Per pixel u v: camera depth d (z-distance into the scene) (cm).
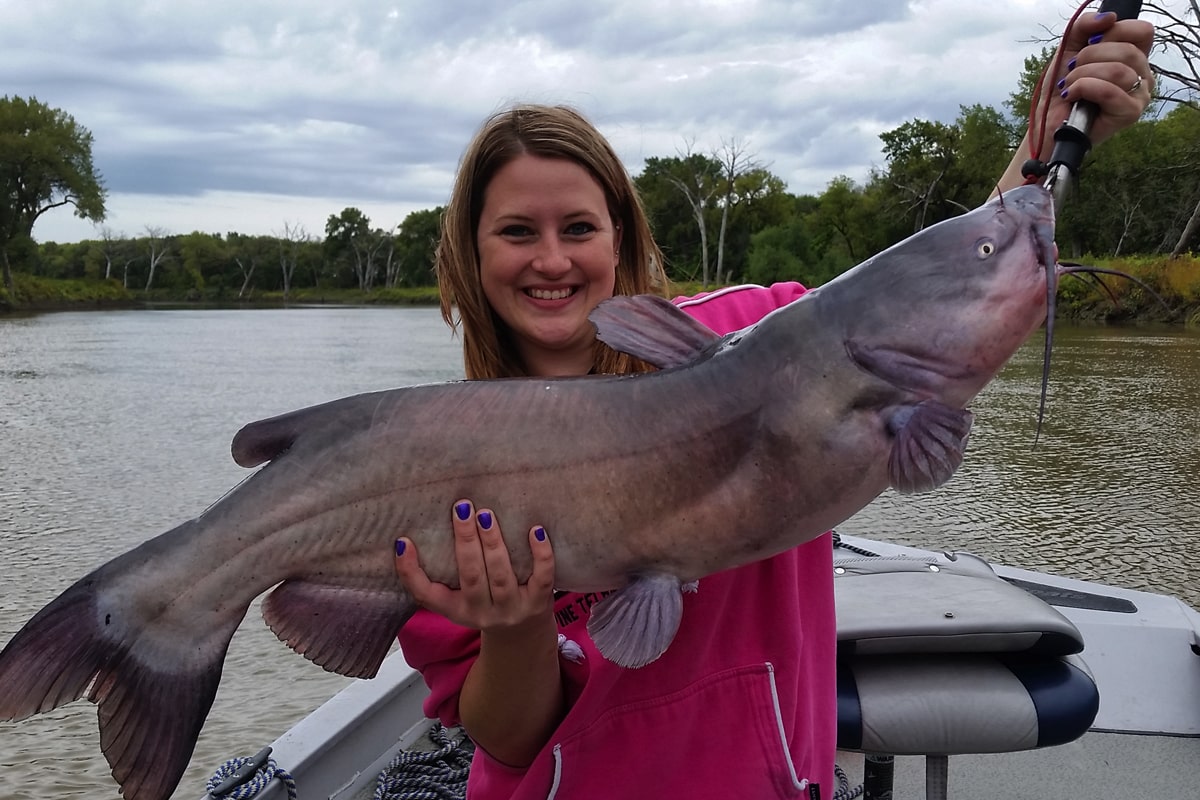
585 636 190
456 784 295
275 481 162
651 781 179
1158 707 337
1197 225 3725
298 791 270
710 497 158
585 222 187
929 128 5131
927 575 286
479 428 162
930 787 247
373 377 2234
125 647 156
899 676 244
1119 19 187
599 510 159
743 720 181
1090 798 306
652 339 169
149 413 1644
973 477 1086
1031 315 151
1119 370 1956
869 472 154
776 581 188
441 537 160
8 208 6662
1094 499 984
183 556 159
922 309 151
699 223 5869
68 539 877
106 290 8775
